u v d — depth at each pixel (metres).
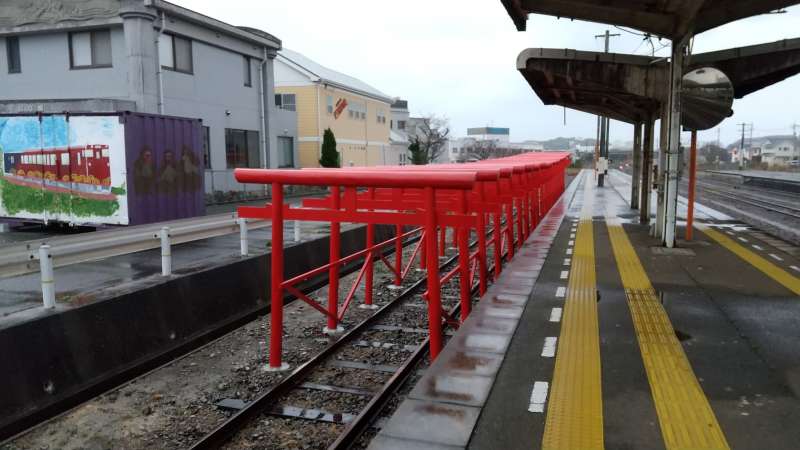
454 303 10.83
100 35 21.78
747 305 7.20
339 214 7.20
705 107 11.04
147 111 21.09
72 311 6.95
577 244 12.12
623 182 42.34
